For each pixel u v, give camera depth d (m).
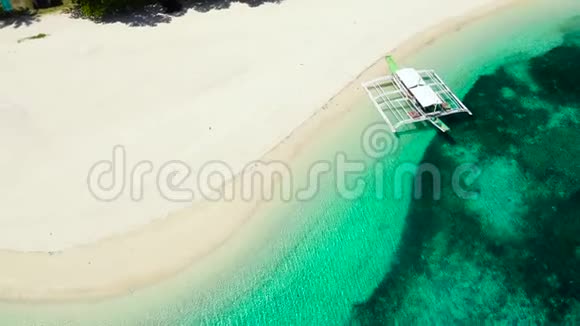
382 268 27.56
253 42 40.19
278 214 29.44
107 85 36.06
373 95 36.34
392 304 26.08
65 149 31.84
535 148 33.75
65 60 38.03
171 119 33.78
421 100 34.28
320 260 27.70
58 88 35.69
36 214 28.48
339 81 37.25
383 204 30.33
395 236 28.94
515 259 27.97
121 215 28.62
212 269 26.92
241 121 33.91
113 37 40.34
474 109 36.31
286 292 26.38
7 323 24.69
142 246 27.45
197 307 25.55
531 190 31.27
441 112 34.88
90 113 34.06
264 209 29.59
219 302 25.78
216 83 36.50
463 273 27.36
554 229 29.27
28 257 26.78
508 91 37.78
